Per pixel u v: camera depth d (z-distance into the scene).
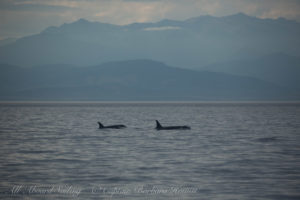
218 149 152.88
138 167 117.25
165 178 103.50
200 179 102.31
